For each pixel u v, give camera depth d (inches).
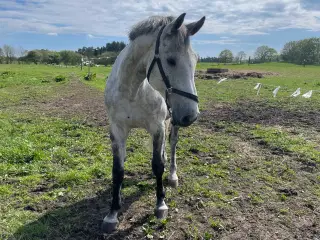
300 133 273.1
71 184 168.1
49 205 146.5
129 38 115.3
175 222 133.3
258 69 1302.9
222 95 506.6
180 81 98.4
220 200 153.4
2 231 125.3
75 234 125.4
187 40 99.2
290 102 434.6
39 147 225.5
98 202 150.6
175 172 171.0
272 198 156.9
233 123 306.2
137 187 165.3
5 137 245.1
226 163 201.9
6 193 156.3
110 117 128.6
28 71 976.9
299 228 131.9
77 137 257.4
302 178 181.6
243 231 128.3
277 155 219.8
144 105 121.4
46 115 344.2
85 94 518.3
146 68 112.4
